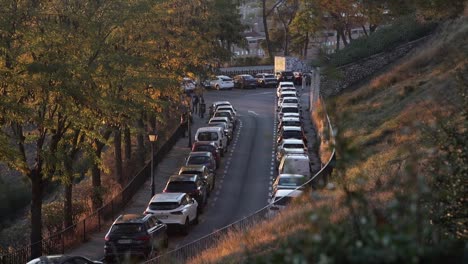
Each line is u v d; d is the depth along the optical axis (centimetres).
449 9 7619
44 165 5150
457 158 1877
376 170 4578
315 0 11388
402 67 9269
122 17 5731
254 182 7856
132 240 4712
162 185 7869
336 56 10994
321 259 1079
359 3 11419
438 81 7100
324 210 1240
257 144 10194
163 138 10150
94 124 5528
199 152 7844
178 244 5394
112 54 5647
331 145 1491
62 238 5375
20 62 4769
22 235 6894
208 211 6638
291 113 10575
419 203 1514
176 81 7338
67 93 4728
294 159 6272
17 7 4841
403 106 7150
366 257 1109
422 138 2570
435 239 1351
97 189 6719
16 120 4703
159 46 7688
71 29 5219
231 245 3781
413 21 11362
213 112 12156
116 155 7756
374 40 11350
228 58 12188
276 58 17600
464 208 1714
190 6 9350
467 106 2020
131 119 6184
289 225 3375
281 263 1159
